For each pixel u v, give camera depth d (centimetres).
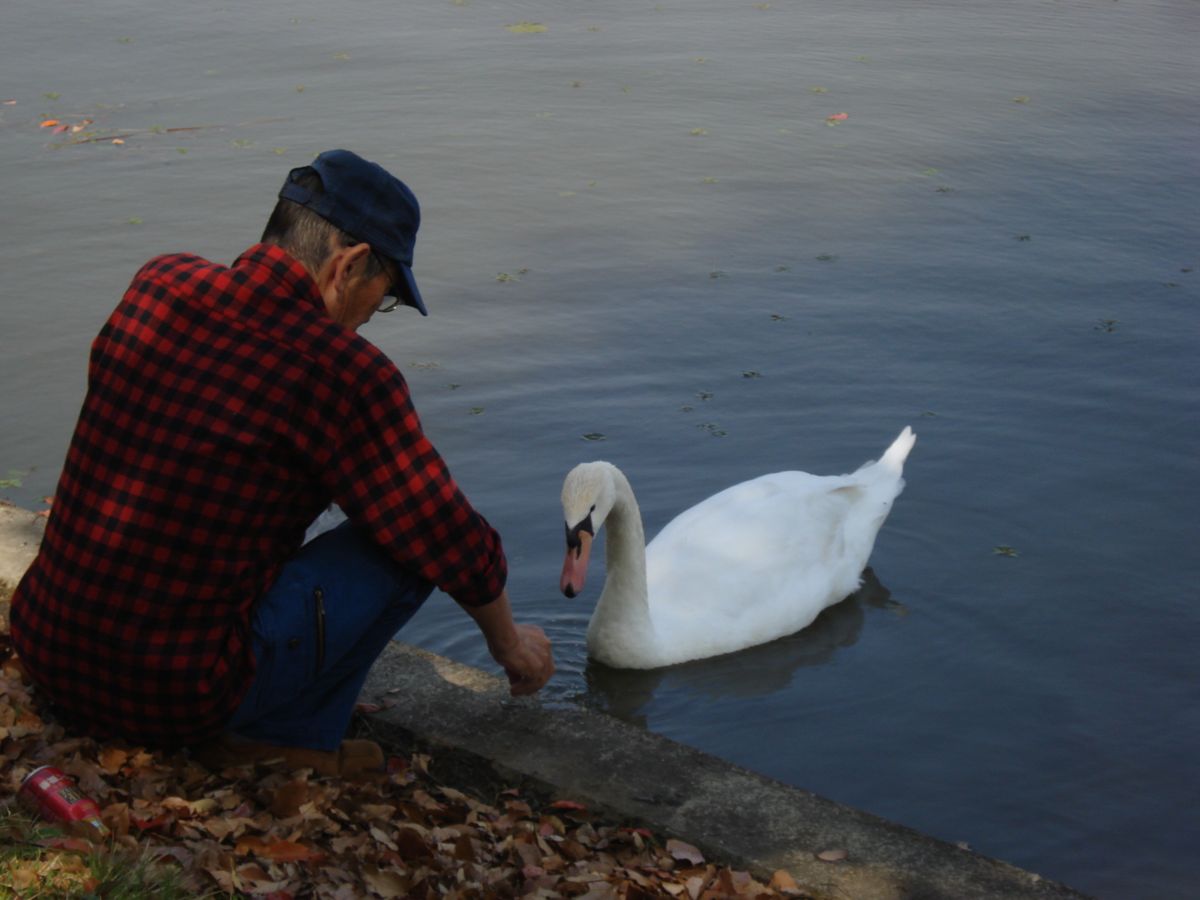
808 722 595
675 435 825
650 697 629
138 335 316
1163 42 1836
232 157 1274
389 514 323
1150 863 488
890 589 705
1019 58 1730
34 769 337
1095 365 911
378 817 353
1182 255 1098
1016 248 1109
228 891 304
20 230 1099
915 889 348
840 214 1177
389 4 1938
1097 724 581
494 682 434
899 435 806
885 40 1809
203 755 362
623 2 2000
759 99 1508
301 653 339
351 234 327
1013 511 757
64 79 1528
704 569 695
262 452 312
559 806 380
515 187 1216
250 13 1867
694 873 352
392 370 318
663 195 1209
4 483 748
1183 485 777
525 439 812
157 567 315
